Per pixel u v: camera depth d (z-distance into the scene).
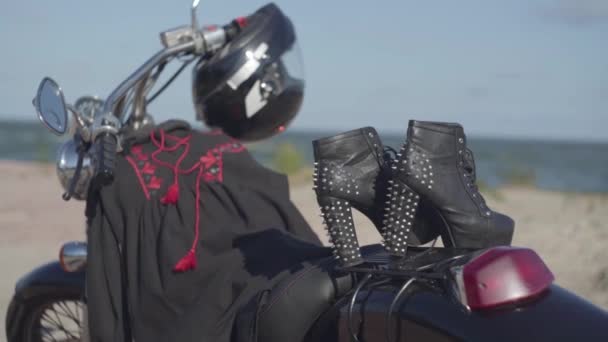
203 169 3.13
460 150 2.52
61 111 3.09
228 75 3.36
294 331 2.60
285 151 15.65
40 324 3.80
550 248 6.67
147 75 3.38
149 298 2.92
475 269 2.27
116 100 3.22
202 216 3.04
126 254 3.02
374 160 2.59
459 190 2.50
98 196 3.14
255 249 2.93
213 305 2.79
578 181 32.34
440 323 2.28
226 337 2.73
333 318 2.55
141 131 3.27
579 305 2.29
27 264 6.92
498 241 2.57
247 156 3.25
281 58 3.45
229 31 3.40
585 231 7.35
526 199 10.70
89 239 3.10
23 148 47.56
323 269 2.66
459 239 2.51
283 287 2.65
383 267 2.49
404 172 2.44
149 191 3.08
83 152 3.15
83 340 3.45
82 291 3.54
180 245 2.95
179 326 2.78
